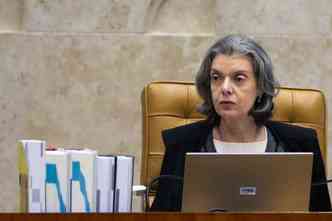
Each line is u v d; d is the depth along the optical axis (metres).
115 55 12.37
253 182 7.06
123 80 12.37
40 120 12.39
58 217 6.26
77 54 12.38
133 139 12.41
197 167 6.99
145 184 9.51
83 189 6.80
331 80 12.41
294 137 8.38
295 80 12.42
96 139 12.41
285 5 12.40
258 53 8.09
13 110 12.39
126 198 6.94
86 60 12.37
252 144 8.34
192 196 7.05
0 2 12.45
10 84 12.39
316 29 12.42
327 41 12.41
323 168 8.31
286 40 12.40
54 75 12.38
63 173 6.78
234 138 8.34
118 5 12.39
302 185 7.12
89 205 6.80
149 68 12.38
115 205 6.91
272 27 12.40
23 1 12.42
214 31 12.42
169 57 12.39
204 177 7.02
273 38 12.39
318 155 8.33
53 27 12.39
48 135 12.39
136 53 12.38
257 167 7.04
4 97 12.39
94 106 12.39
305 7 12.40
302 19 12.42
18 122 12.39
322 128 9.70
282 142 8.39
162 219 6.28
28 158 6.76
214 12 12.43
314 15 12.41
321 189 8.16
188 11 12.43
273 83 8.22
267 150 8.31
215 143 8.35
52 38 12.38
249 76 8.04
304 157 7.07
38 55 12.38
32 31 12.39
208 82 8.32
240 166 7.02
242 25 12.40
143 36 12.38
